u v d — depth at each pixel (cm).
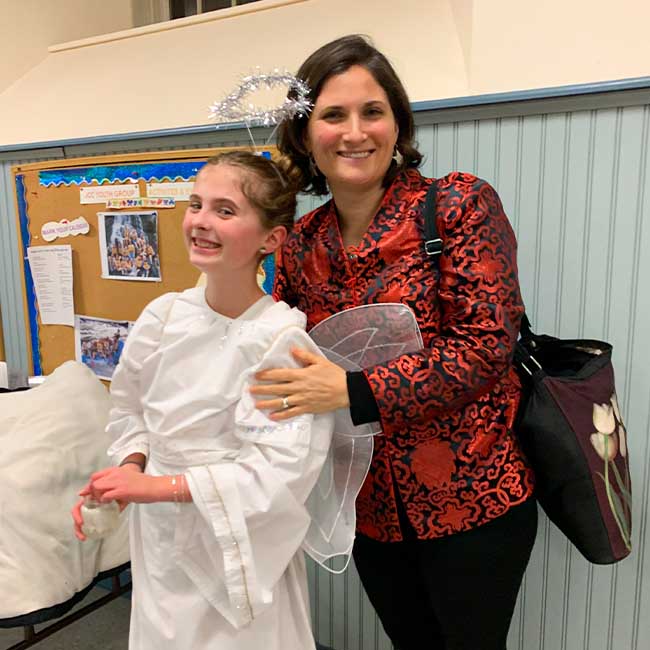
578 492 105
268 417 94
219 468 92
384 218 105
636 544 140
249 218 96
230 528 90
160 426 100
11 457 141
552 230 137
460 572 104
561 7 129
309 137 108
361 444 104
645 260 129
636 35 123
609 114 128
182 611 99
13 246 227
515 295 98
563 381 107
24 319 226
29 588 131
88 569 142
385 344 103
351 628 175
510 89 136
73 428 150
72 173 201
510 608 110
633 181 128
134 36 222
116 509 101
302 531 97
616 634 145
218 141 175
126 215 191
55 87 226
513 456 106
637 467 137
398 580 116
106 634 192
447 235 99
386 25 166
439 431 103
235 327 100
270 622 100
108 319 202
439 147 146
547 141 134
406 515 106
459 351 96
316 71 102
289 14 187
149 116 193
